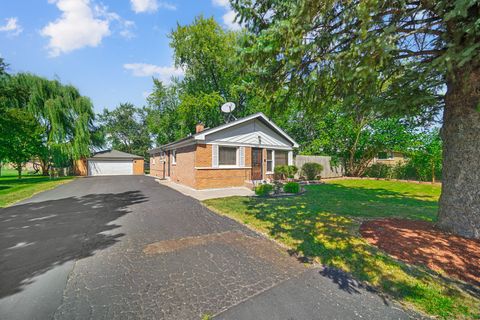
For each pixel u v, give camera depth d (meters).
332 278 2.73
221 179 11.56
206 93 23.72
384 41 2.47
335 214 5.71
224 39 20.94
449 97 3.78
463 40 2.71
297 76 3.86
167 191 10.53
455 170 3.75
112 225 5.04
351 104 4.13
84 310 2.17
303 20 2.88
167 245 3.85
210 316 2.07
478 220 3.50
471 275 2.64
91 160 26.42
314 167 15.66
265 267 3.03
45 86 21.30
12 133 16.11
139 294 2.43
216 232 4.53
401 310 2.13
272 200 7.84
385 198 8.28
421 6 2.75
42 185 13.55
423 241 3.55
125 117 43.56
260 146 13.40
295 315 2.07
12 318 2.06
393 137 15.23
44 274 2.89
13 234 4.46
